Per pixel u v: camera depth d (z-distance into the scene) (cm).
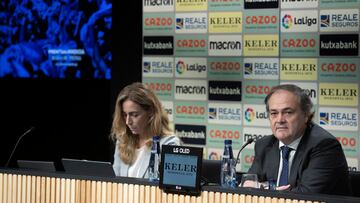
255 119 922
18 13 1091
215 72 943
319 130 568
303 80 893
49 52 1078
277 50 905
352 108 867
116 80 1035
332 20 871
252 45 918
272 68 909
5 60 1103
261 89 917
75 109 1109
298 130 555
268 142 604
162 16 972
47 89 1120
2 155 1158
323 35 877
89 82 1093
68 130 1118
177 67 967
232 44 930
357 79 862
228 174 485
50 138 1131
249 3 916
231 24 929
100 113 1094
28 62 1092
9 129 1152
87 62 1055
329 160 548
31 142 1141
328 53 876
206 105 952
